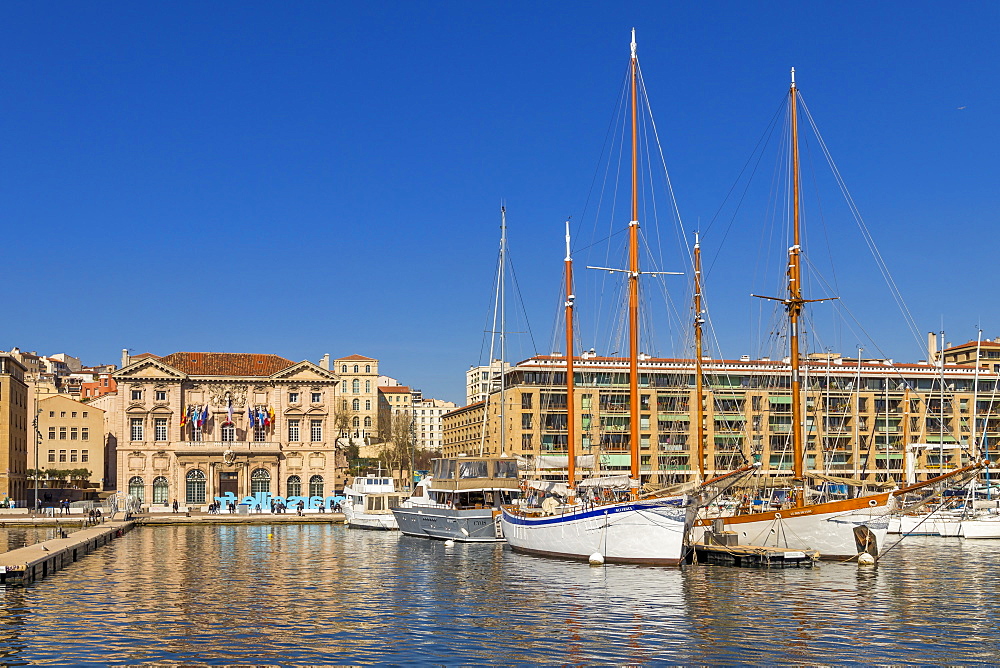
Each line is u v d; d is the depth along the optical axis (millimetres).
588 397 151250
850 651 38906
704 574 60094
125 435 163625
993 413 163250
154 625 44688
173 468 164250
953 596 52031
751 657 38000
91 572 66438
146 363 164875
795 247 77625
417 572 65125
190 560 75438
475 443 192625
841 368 160875
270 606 50250
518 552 77250
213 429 167000
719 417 148875
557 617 46062
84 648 39812
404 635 42219
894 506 66000
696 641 40719
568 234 82250
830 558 67250
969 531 94188
